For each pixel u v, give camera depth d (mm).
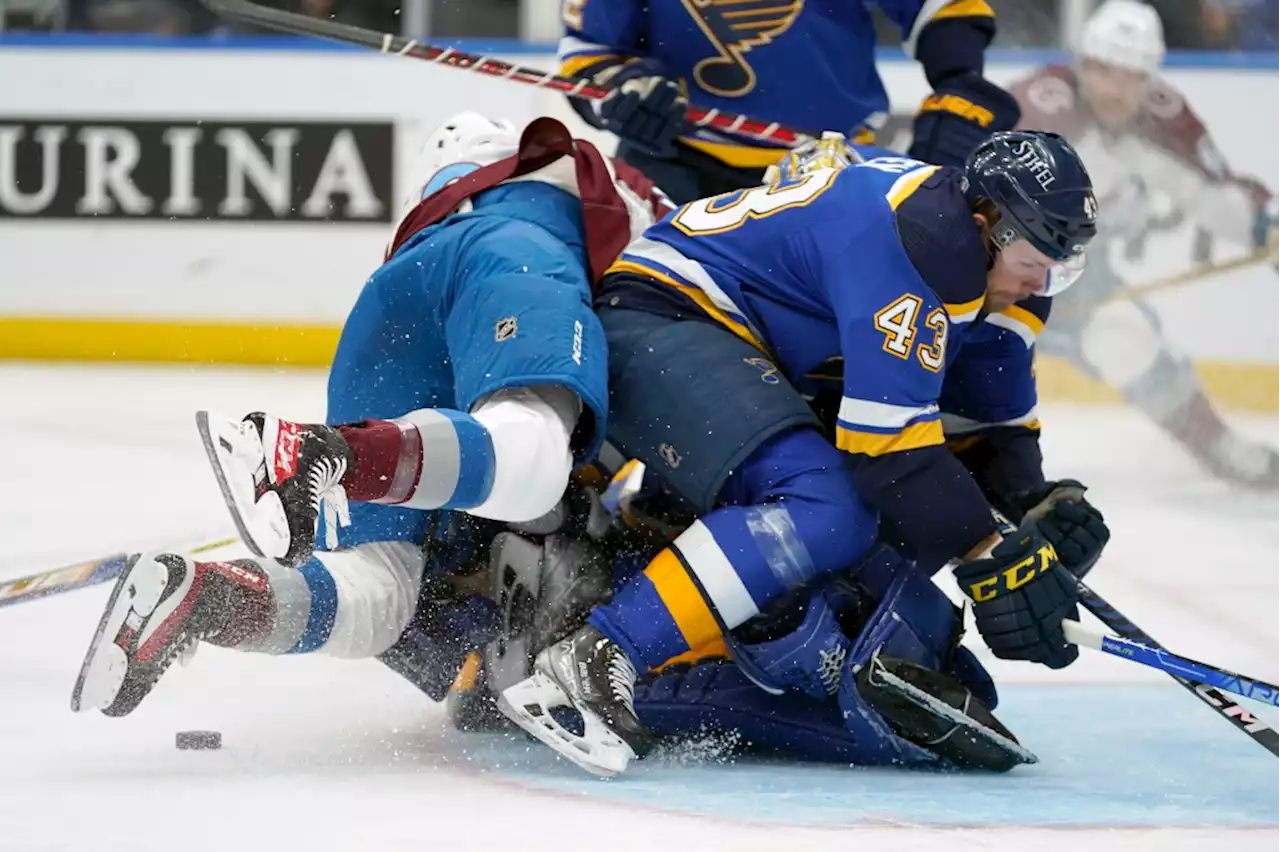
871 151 8555
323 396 20719
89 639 9742
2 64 23516
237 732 7820
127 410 19875
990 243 7586
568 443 7598
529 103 23109
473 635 8188
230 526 13375
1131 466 17500
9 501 14891
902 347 7422
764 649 7398
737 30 10492
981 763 7316
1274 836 6207
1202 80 22125
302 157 23406
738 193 8359
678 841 6031
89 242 23625
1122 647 7219
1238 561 13031
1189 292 21094
